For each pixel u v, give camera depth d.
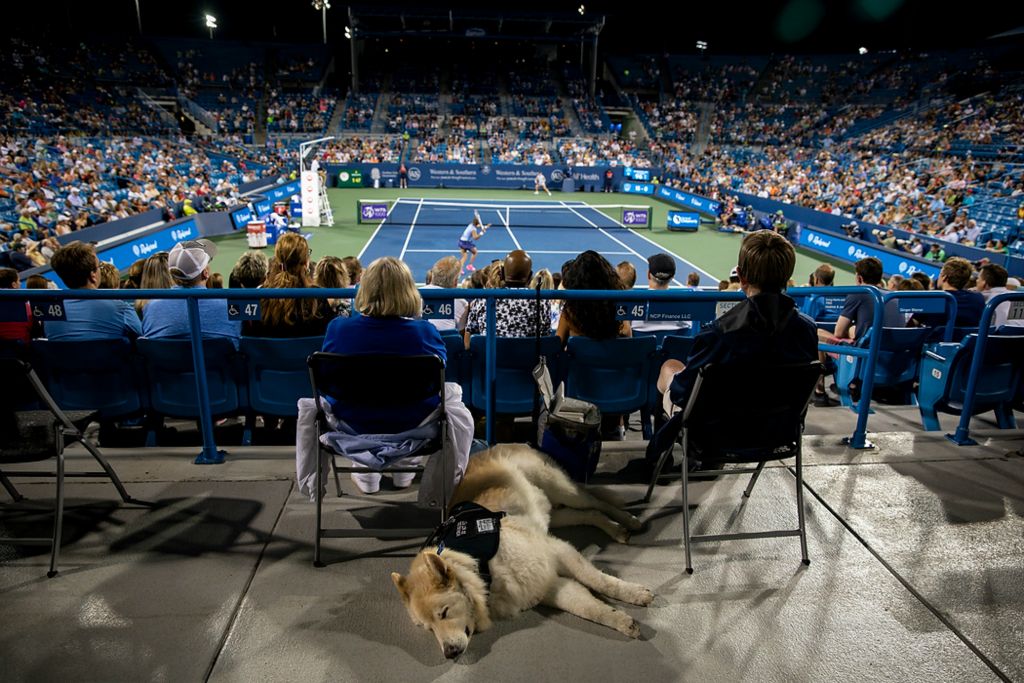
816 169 37.38
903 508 4.08
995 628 3.07
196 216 23.47
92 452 3.87
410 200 36.47
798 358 3.40
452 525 3.08
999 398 5.33
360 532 3.53
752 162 42.91
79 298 4.27
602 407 5.05
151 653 2.87
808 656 2.90
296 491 4.25
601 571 3.38
